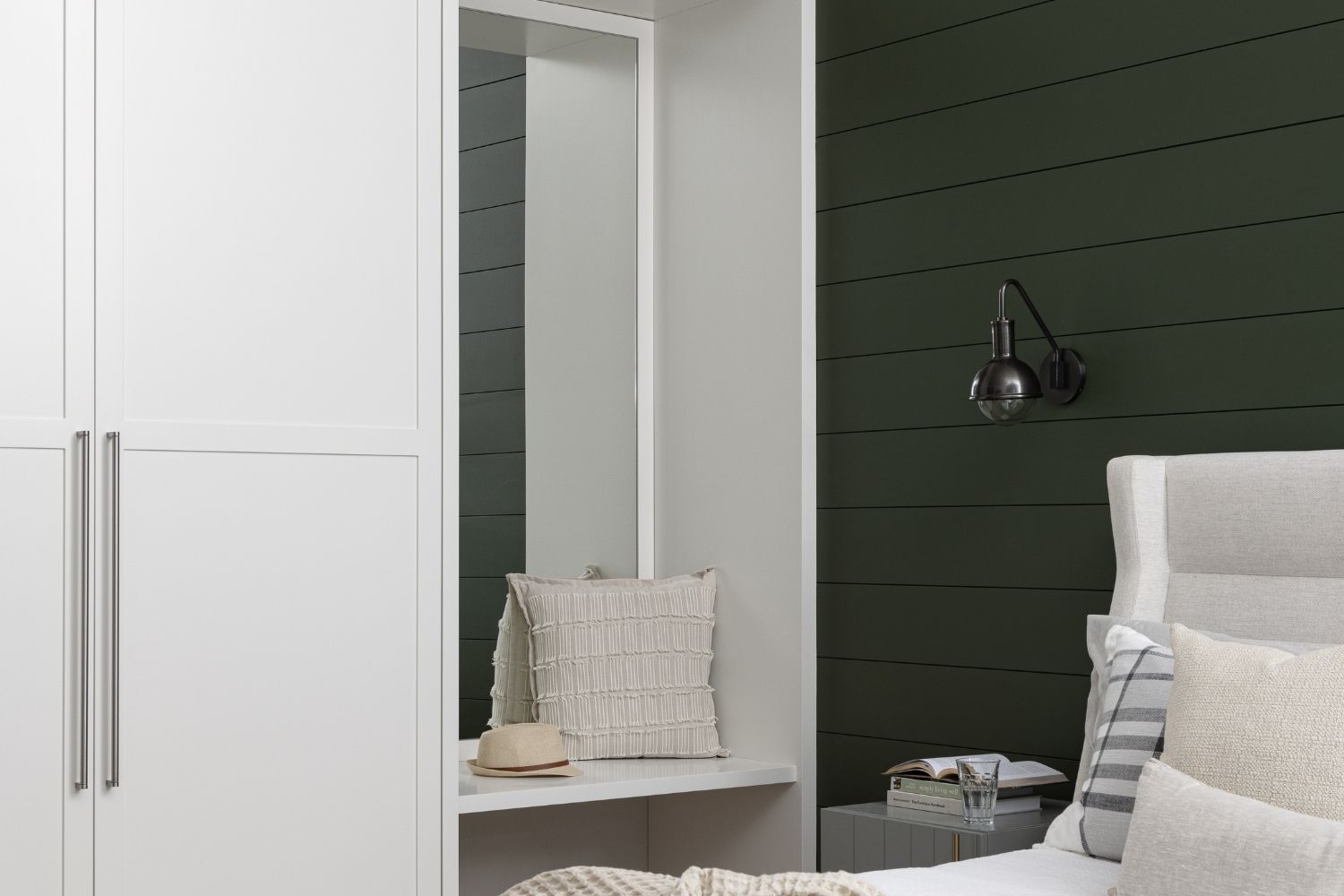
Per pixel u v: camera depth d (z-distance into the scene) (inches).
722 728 142.9
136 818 102.6
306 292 111.2
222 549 106.9
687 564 147.9
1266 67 120.3
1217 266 123.0
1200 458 115.1
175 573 104.8
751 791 140.5
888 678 147.9
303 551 110.5
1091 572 130.9
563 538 145.4
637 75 152.7
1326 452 108.4
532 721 139.0
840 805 151.7
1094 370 131.5
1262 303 120.0
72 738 100.2
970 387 139.9
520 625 140.5
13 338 99.0
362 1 114.3
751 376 141.7
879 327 149.8
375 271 114.6
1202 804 80.7
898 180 148.6
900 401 147.5
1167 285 126.5
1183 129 125.8
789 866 136.1
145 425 103.7
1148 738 99.1
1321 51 116.8
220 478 107.0
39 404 100.0
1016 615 136.8
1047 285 135.4
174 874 104.1
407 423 115.9
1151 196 127.9
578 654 136.9
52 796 99.3
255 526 108.4
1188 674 90.0
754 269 141.8
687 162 149.3
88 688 100.5
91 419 101.7
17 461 98.8
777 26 140.5
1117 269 130.2
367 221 114.3
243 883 107.0
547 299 145.5
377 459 114.3
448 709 117.3
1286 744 82.7
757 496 140.7
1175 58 126.6
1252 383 120.3
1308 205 117.3
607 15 150.1
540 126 146.0
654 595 140.8
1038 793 126.3
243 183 108.6
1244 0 122.0
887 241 149.4
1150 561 116.3
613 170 150.6
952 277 143.4
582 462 146.9
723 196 145.4
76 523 100.9
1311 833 74.5
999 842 113.4
